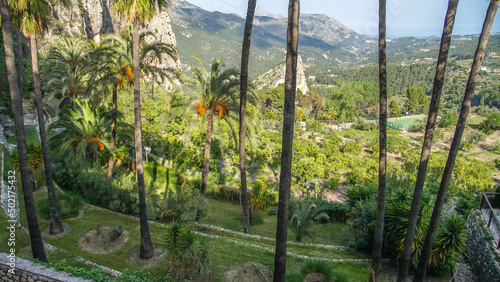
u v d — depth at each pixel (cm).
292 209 1438
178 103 1419
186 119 1360
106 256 904
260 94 7331
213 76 1330
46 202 1142
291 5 570
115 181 1343
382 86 725
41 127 930
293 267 944
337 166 2752
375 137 4653
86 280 622
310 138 4438
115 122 1538
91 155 1714
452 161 660
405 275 760
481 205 1154
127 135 1788
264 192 1566
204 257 856
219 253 967
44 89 2355
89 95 1445
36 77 889
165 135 3111
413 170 2678
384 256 1066
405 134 5897
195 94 1326
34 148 1323
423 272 739
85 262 825
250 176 2350
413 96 9350
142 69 1362
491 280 845
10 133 1900
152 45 1326
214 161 2417
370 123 6056
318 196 1842
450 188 2047
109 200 1309
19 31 882
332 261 1027
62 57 2100
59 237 978
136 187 1309
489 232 974
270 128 5022
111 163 1584
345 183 2447
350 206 1487
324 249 1184
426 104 9594
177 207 1268
